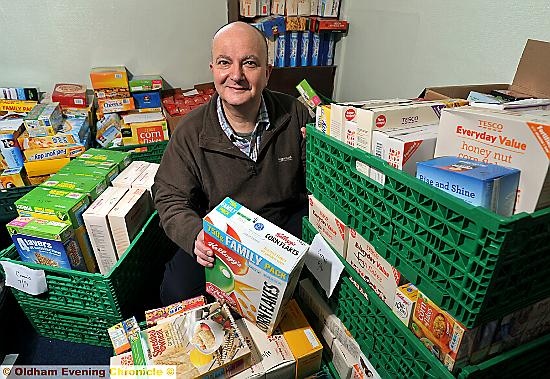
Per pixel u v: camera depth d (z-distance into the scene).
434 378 0.74
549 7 1.11
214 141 1.23
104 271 1.36
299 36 2.33
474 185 0.57
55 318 1.34
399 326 0.80
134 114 2.12
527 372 0.82
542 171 0.56
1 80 2.18
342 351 1.06
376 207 0.79
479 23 1.37
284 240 0.85
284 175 1.33
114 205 1.30
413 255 0.72
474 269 0.58
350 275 0.96
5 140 1.73
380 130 0.78
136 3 2.17
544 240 0.59
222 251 0.90
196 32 2.36
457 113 0.68
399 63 1.86
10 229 1.18
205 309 1.01
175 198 1.21
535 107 0.75
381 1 1.94
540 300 0.70
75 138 1.85
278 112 1.31
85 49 2.20
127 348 0.96
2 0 1.99
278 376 0.98
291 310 1.11
